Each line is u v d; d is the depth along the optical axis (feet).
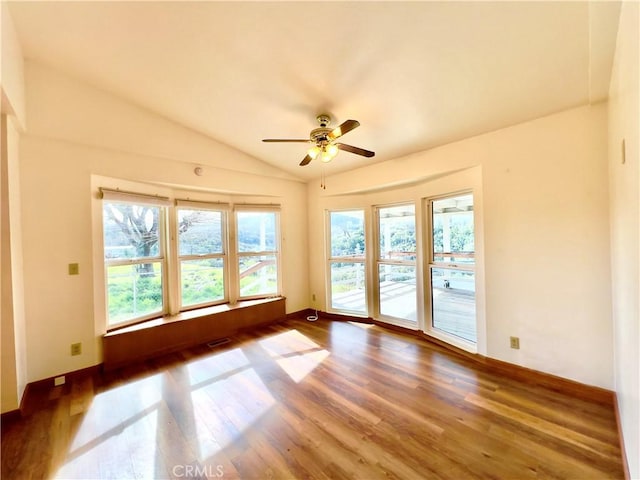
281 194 14.64
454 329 10.86
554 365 7.86
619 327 6.05
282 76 7.62
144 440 6.14
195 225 12.67
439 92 7.53
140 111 9.85
